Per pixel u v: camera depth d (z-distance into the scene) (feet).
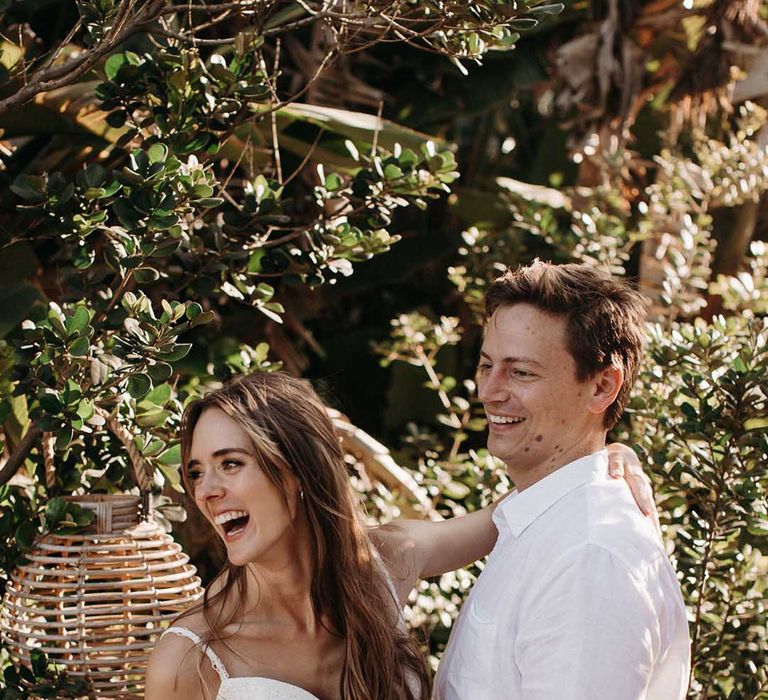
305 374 17.84
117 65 8.37
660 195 14.37
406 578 7.80
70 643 7.45
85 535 7.45
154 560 7.61
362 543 7.02
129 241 7.90
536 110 21.94
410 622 10.59
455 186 18.04
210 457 6.56
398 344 14.39
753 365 8.95
